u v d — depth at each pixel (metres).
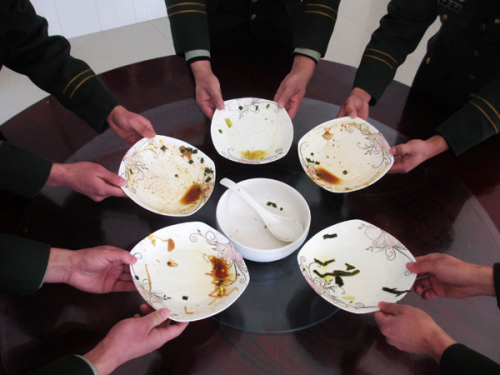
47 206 0.80
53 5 2.12
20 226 0.76
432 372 0.61
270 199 0.84
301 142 0.89
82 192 0.79
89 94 0.90
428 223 0.81
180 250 0.71
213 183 0.82
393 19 1.03
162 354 0.61
